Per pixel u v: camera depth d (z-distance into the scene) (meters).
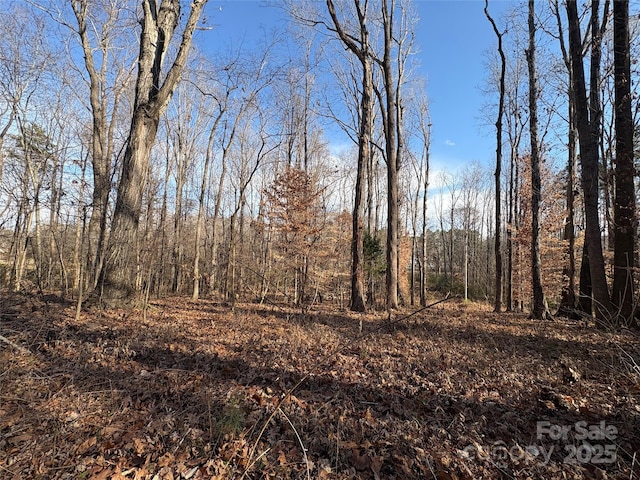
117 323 6.88
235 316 8.84
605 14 10.13
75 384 4.18
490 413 3.75
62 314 7.27
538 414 3.66
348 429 3.41
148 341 5.82
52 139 15.66
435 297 30.41
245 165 22.41
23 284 11.98
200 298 15.80
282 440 3.22
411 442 3.20
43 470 2.76
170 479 2.71
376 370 5.05
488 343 6.86
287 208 16.42
